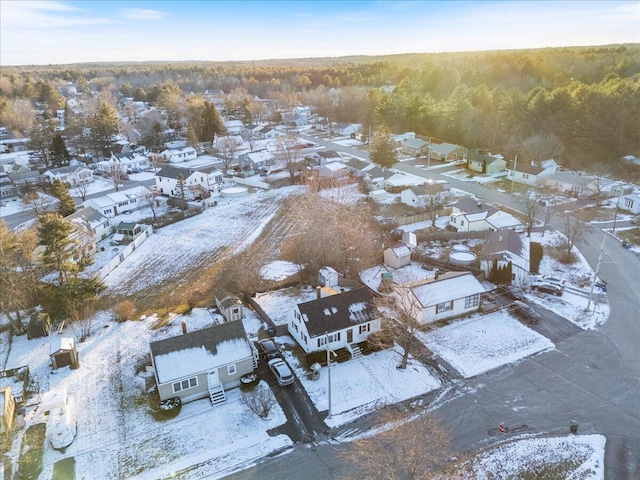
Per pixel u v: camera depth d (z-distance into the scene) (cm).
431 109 12669
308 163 10356
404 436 2909
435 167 10019
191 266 5878
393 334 4141
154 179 9731
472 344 4147
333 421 3316
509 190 8394
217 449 3103
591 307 4678
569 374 3731
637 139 9669
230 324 3847
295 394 3594
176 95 16225
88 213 6762
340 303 4209
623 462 2919
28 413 3444
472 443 3084
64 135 12756
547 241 6247
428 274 5453
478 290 4600
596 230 6581
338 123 14888
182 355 3588
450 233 6400
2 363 4006
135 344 4250
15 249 4472
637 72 13225
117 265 5916
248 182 9238
